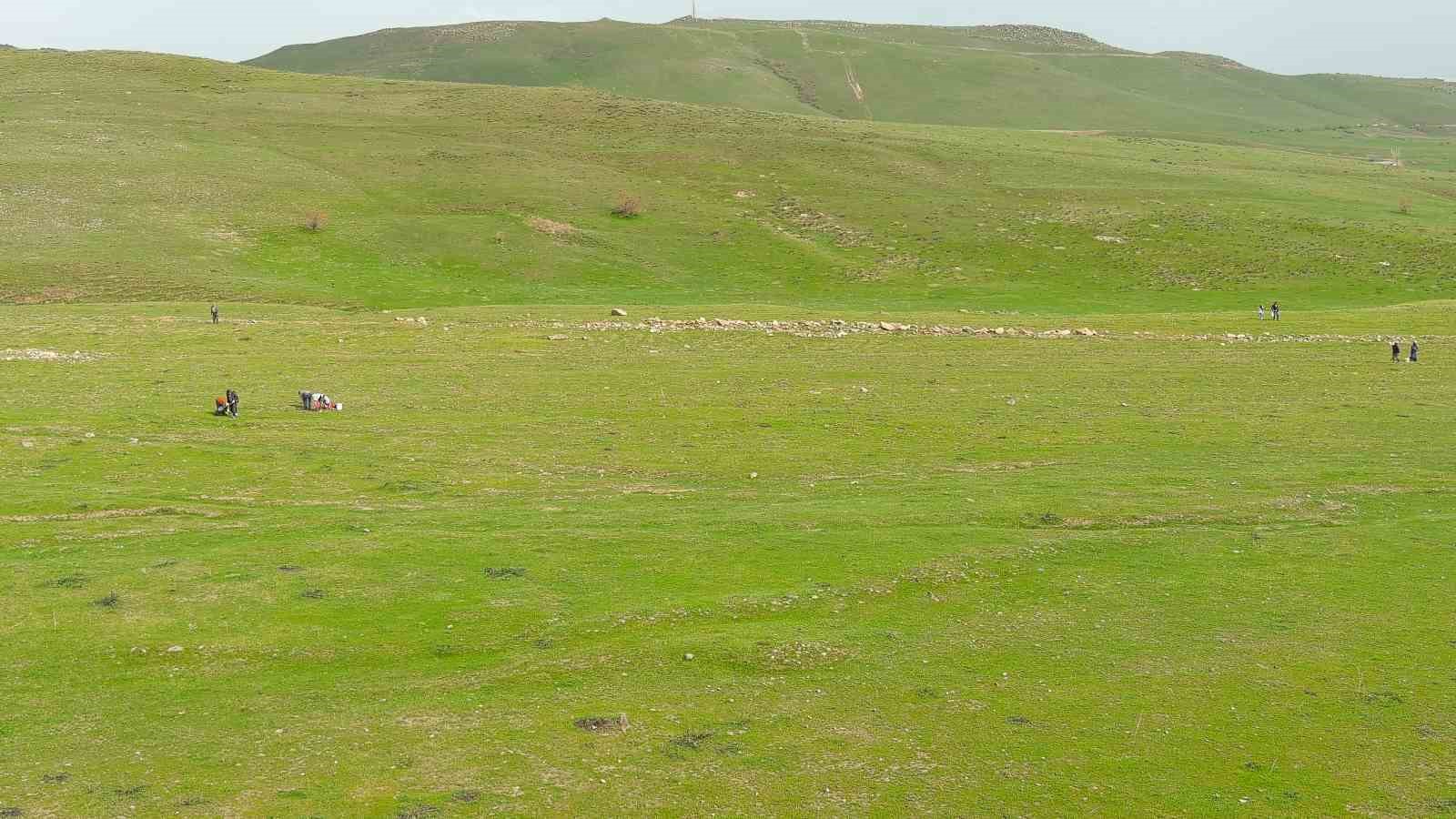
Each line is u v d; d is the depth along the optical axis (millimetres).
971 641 25859
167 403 52875
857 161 153500
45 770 19188
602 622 26094
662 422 50844
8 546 30938
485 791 18625
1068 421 51344
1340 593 29172
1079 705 22625
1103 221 127188
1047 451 45688
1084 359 67938
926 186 143000
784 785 19141
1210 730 21641
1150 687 23547
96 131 139375
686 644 24812
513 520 34562
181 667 23594
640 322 78625
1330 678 24016
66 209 111062
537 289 102312
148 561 29625
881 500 37344
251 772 19172
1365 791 19453
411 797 18375
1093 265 114000
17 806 17891
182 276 95938
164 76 176500
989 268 113500
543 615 26422
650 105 183375
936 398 56719
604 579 28969
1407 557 32000
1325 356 68875
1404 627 26875
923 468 43062
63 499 36031
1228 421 51250
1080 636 26266
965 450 46031
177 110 156000
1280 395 57594
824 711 22109
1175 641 26047
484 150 148500
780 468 43062
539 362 65250
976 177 147625
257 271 100438
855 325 78625
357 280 100625
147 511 35031
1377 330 78312
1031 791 19234
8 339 68812
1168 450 46000
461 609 26703
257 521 34094
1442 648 25594
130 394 54781
